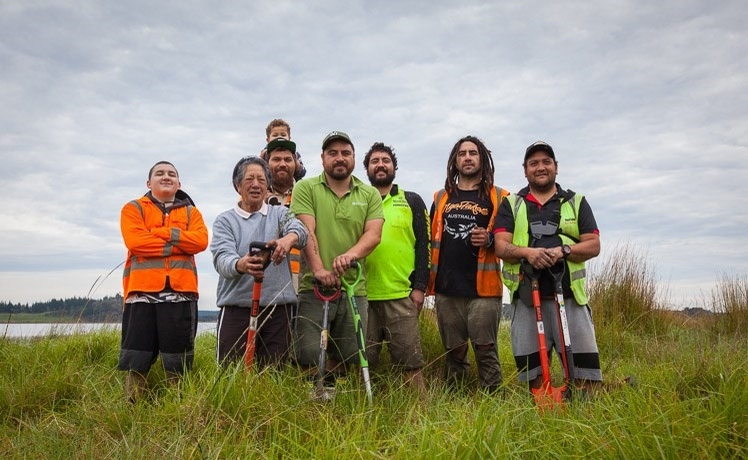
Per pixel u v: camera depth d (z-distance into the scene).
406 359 5.09
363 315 4.91
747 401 3.25
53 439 3.42
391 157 5.61
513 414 3.63
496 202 5.41
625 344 7.14
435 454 3.01
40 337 6.18
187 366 4.78
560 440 3.23
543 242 4.76
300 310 4.88
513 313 4.90
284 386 3.91
